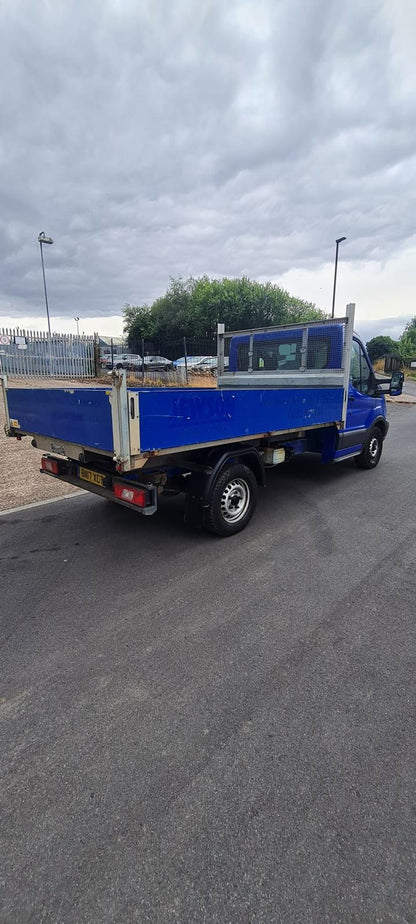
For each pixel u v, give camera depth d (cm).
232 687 238
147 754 197
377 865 151
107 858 155
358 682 241
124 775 187
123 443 315
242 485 448
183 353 2133
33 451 826
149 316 4881
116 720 216
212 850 157
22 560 393
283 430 472
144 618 303
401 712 219
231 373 701
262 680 243
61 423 384
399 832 162
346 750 197
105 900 143
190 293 4703
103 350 2130
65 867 152
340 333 564
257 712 220
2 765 192
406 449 911
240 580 355
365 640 278
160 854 156
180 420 353
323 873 149
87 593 337
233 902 141
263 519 491
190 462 419
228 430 401
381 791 178
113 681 243
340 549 412
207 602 323
